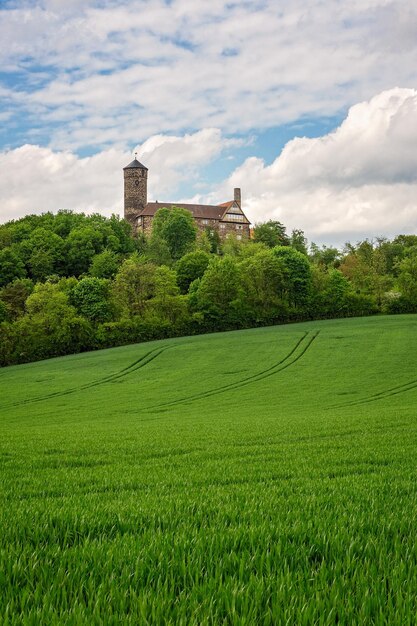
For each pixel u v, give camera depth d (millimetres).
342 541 6055
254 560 5445
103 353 95875
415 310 122812
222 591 4605
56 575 5082
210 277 119062
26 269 162375
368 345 84125
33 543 6418
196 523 7145
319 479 11234
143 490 10500
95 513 7863
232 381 68125
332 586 4684
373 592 4594
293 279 125250
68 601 4547
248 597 4492
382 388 58812
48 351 102062
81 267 167625
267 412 46312
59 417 48594
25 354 100188
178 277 143500
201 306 117750
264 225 196875
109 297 115375
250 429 27297
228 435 24000
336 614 4270
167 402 56875
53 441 22984
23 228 178500
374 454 15320
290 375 69562
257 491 9742
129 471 13602
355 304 123625
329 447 18016
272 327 112375
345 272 160000
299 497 8906
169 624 4020
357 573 5094
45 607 4297
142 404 56125
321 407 48719
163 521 7312
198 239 194250
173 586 4781
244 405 53000
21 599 4461
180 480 11703
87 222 188500
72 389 68125
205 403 55375
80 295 112750
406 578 4938
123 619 4098
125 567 5227
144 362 84188
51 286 107438
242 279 124312
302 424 29344
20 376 80188
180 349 91812
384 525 6801
